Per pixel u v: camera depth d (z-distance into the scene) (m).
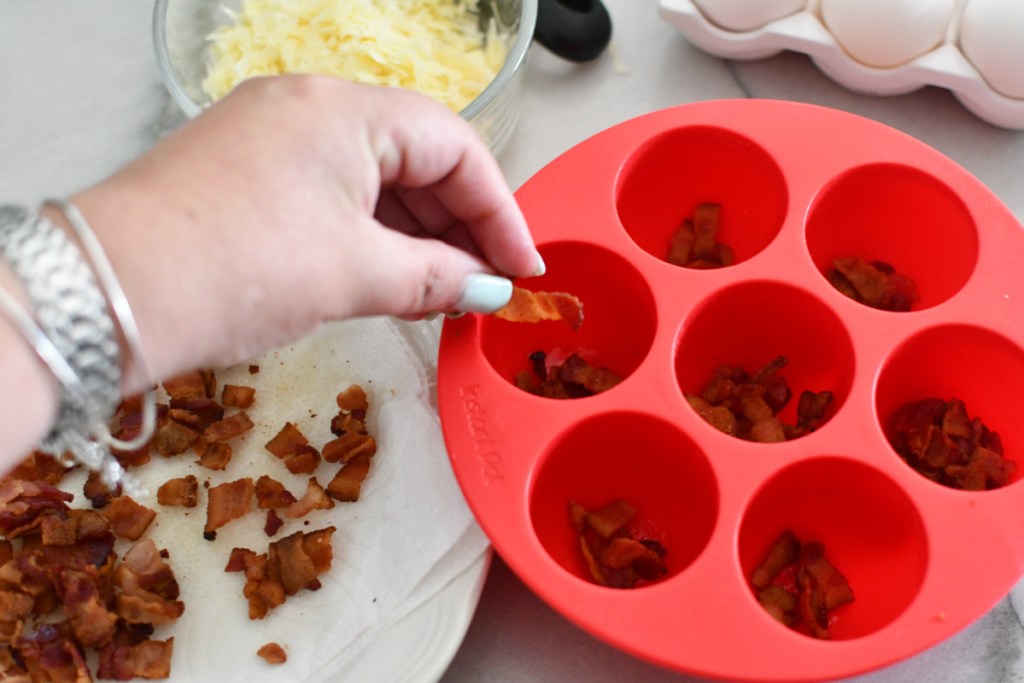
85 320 0.34
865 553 0.43
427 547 0.43
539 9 0.53
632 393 0.43
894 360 0.43
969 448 0.43
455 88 0.51
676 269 0.45
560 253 0.46
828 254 0.48
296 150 0.36
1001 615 0.42
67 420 0.35
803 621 0.42
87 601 0.44
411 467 0.45
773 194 0.47
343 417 0.47
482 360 0.43
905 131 0.51
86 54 0.57
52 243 0.34
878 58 0.50
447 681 0.43
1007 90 0.49
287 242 0.36
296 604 0.44
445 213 0.43
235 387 0.48
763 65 0.54
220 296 0.35
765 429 0.44
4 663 0.44
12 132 0.55
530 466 0.42
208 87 0.52
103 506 0.46
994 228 0.44
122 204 0.35
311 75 0.38
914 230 0.47
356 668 0.42
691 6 0.52
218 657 0.43
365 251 0.37
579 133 0.53
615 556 0.43
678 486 0.44
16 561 0.45
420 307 0.39
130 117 0.55
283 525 0.45
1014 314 0.43
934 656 0.42
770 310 0.45
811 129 0.46
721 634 0.39
